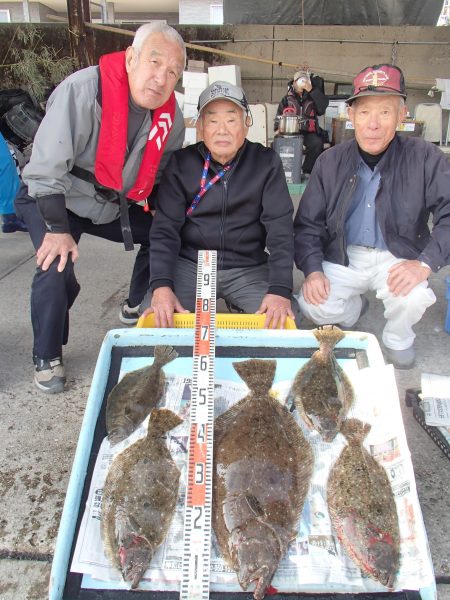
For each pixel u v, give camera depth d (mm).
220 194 2299
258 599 1113
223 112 2105
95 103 2092
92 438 1412
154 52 2002
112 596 1146
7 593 1460
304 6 7383
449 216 2244
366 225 2432
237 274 2455
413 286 2217
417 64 7309
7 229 4445
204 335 1588
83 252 4129
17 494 1781
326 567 1182
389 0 7230
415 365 2547
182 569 1143
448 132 6316
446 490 1778
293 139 4879
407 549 1191
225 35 7402
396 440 1360
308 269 2436
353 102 2229
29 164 2086
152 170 2275
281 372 1571
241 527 1174
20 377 2447
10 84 7062
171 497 1280
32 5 16297
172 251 2320
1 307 3131
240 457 1312
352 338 1630
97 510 1270
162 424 1429
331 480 1312
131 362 1614
